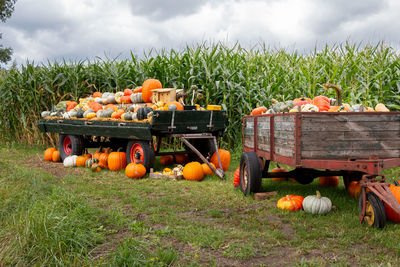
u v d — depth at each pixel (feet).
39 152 37.24
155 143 34.47
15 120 42.55
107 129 26.37
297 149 13.65
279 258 10.79
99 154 27.99
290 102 18.85
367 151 13.87
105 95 32.81
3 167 24.72
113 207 16.35
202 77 34.86
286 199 16.15
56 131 32.07
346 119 13.75
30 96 40.19
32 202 14.73
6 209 13.88
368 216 13.19
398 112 13.84
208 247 11.64
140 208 16.22
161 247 11.28
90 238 11.83
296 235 12.53
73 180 22.76
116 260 10.02
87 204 15.42
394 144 13.97
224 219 14.53
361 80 33.09
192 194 19.06
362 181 13.11
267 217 14.94
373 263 10.16
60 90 41.55
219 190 20.01
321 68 34.32
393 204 12.11
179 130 23.85
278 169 22.56
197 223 14.02
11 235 10.83
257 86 34.35
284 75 36.68
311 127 13.66
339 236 12.34
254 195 17.99
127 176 23.98
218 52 34.94
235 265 10.30
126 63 41.24
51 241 10.59
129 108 26.22
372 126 13.84
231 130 33.86
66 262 9.75
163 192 19.77
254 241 12.10
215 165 25.70
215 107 25.43
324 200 15.11
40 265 9.63
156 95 26.13
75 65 40.93
